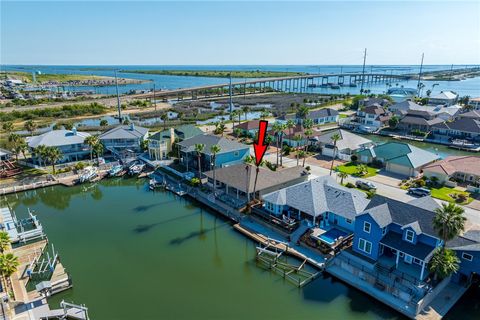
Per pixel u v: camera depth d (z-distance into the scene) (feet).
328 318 113.29
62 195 228.02
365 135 382.83
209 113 534.78
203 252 153.89
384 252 136.67
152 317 114.21
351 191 169.78
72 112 533.55
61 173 244.42
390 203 139.54
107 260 148.15
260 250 148.66
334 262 137.90
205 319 112.78
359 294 124.06
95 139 267.80
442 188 214.69
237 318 113.50
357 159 273.54
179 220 185.26
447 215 111.96
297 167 221.05
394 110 440.86
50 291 125.49
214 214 191.83
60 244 161.89
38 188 227.40
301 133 319.27
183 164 264.72
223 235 168.86
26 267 141.69
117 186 240.53
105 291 127.75
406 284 119.65
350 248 144.36
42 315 113.80
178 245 160.15
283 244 153.48
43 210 202.49
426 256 119.03
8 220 185.16
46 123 460.55
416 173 235.40
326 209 162.91
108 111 568.41
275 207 175.42
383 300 116.67
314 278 132.57
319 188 171.94
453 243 124.47
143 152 300.61
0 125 436.35
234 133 368.68
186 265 144.15
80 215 193.77
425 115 382.83
